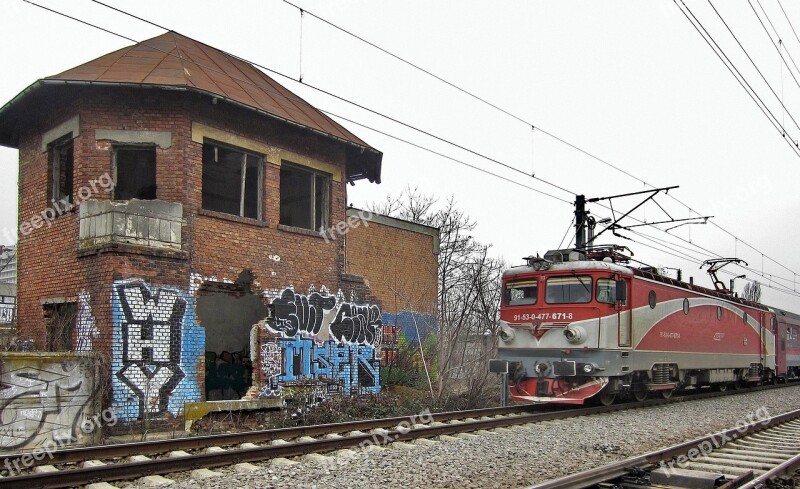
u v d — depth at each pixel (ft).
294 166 49.11
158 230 39.52
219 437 31.17
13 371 32.89
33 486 22.50
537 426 40.50
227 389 52.70
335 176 51.75
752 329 78.89
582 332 49.19
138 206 39.09
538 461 29.48
